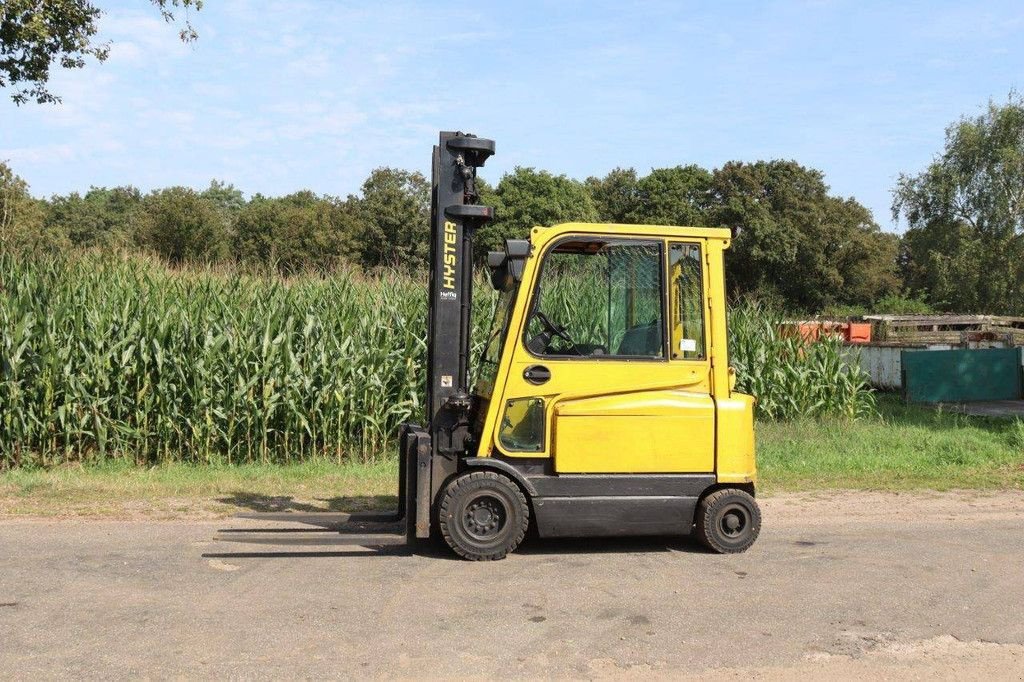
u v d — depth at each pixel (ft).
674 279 22.67
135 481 33.09
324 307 41.29
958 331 75.15
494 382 22.06
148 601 18.62
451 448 22.57
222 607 18.29
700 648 16.42
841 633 17.31
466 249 22.71
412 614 18.01
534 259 22.17
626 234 22.34
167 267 42.91
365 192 144.66
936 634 17.33
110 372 37.68
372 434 39.91
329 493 31.86
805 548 24.00
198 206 116.78
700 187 195.72
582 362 22.15
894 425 48.19
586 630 17.25
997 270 159.33
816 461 38.29
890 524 27.45
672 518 22.36
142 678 14.61
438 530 23.36
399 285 43.57
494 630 17.16
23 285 37.93
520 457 21.98
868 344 70.44
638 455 22.09
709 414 22.40
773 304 56.65
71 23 51.49
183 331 38.37
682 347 22.62
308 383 38.27
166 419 37.76
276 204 148.97
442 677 14.93
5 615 17.61
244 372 38.42
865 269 188.96
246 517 27.12
